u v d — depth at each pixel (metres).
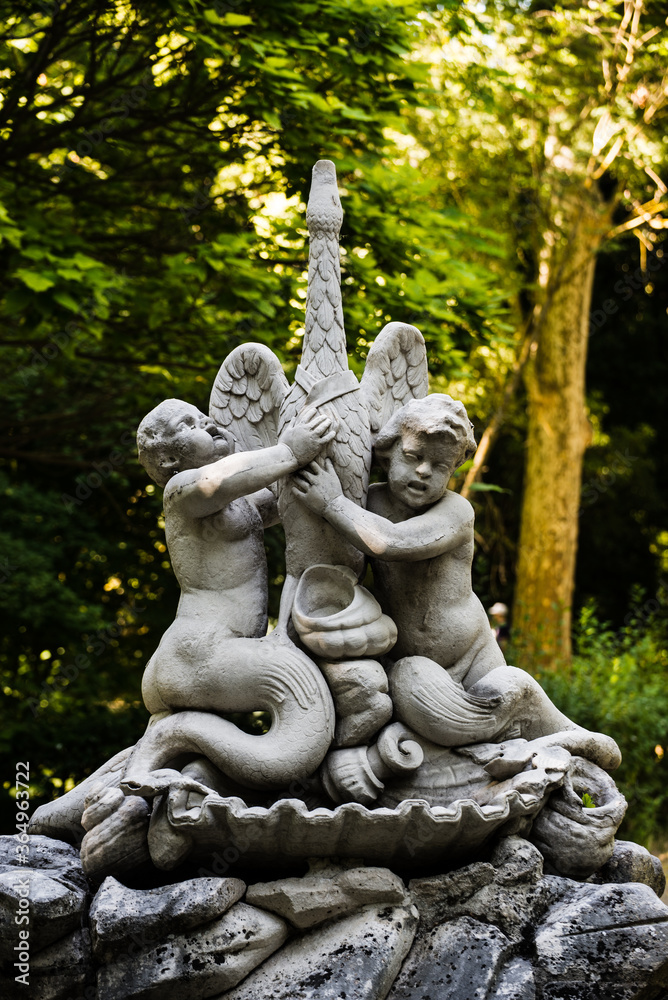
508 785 3.01
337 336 3.38
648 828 7.91
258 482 3.07
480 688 3.20
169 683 3.10
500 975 2.78
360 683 3.05
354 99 6.00
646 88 9.07
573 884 3.03
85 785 3.31
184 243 6.32
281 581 7.22
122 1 5.58
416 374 3.54
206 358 6.32
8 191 5.68
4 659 8.65
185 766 3.08
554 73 8.95
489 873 2.96
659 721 8.19
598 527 13.33
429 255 6.34
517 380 10.73
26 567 8.02
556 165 9.91
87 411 7.67
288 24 5.54
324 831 2.83
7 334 7.21
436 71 8.51
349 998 2.69
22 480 9.23
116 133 5.95
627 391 13.69
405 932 2.87
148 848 2.96
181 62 5.82
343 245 6.05
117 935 2.73
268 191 6.37
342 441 3.22
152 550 9.13
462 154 9.50
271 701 3.04
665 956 2.80
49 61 5.73
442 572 3.25
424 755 3.12
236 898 2.87
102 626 8.30
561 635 10.00
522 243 10.47
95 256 6.15
